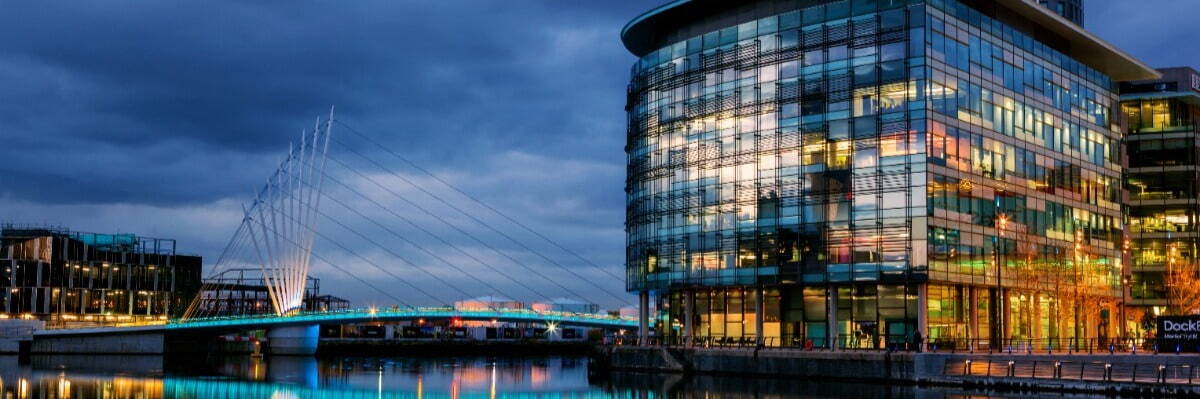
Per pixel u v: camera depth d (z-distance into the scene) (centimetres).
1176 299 11200
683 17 10569
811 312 9344
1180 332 7438
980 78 9288
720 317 10044
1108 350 8294
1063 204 10238
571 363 14075
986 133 9294
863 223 8931
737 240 9681
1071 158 10431
